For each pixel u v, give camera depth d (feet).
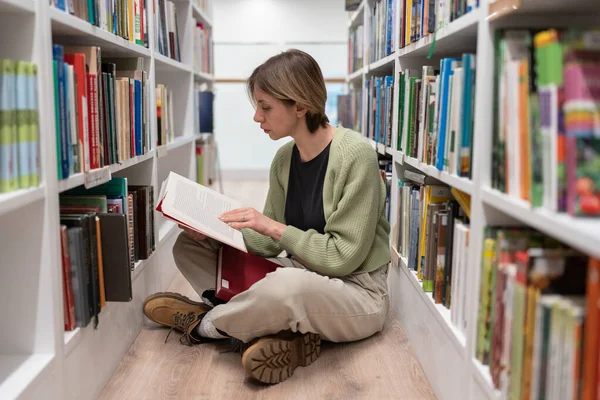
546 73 2.72
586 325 2.50
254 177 20.52
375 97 8.98
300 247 5.45
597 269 2.43
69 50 4.74
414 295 5.94
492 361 3.52
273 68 5.41
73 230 4.27
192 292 7.95
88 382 4.65
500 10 3.32
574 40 2.65
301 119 5.66
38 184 3.78
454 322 4.50
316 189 5.85
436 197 5.45
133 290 6.13
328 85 19.95
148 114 6.95
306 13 19.75
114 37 5.43
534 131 2.87
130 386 5.10
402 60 6.95
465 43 5.18
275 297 4.98
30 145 3.67
